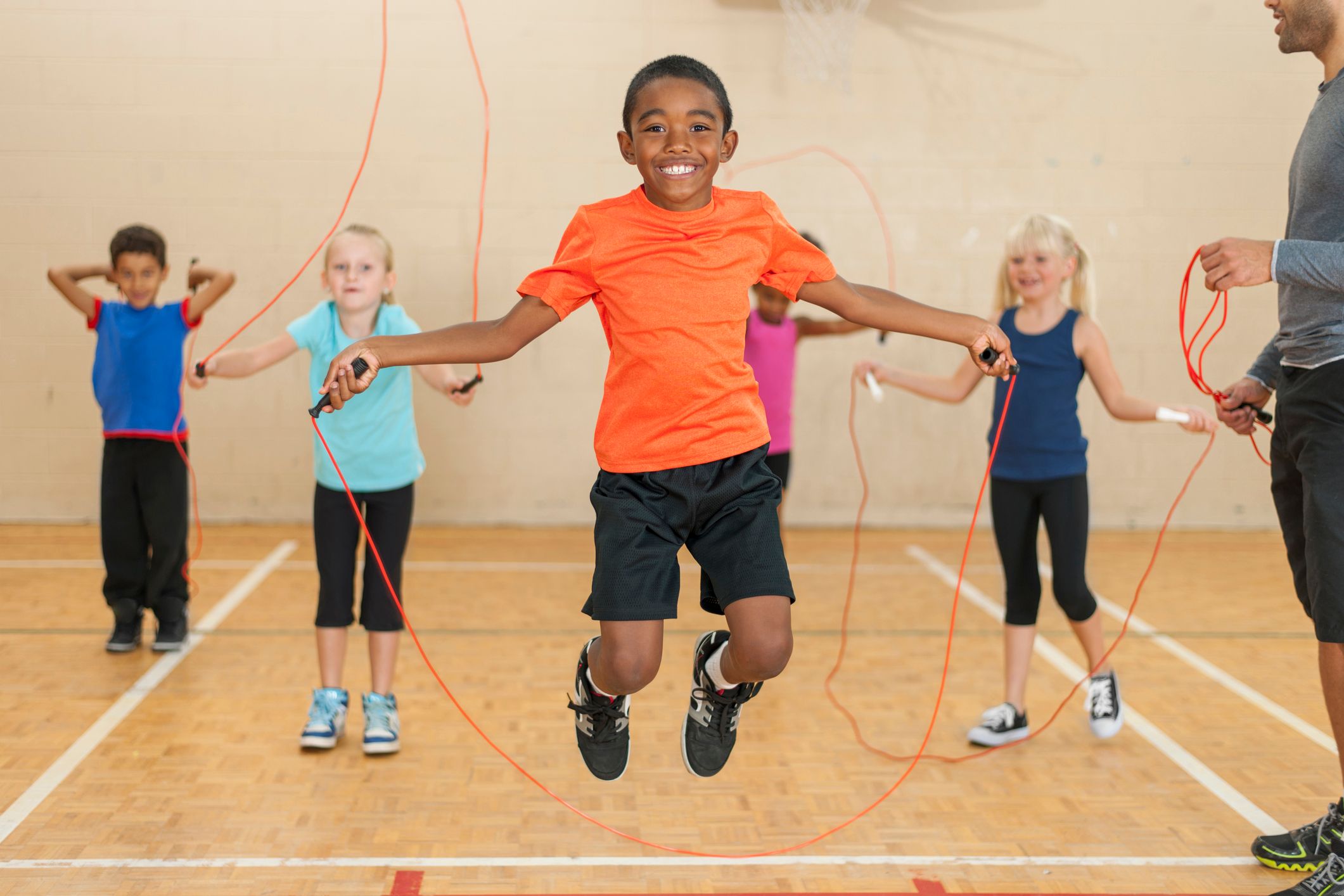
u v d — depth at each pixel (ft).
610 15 22.70
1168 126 23.45
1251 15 23.25
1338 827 8.75
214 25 22.07
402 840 9.20
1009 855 9.13
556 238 22.95
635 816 9.77
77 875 8.45
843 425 23.88
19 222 21.97
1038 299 11.70
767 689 13.43
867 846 9.27
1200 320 23.81
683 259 6.75
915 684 13.70
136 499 13.99
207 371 11.29
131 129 22.06
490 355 6.88
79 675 13.24
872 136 23.30
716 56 22.90
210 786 10.16
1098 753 11.41
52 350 22.24
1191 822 9.78
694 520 7.00
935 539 23.07
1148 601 18.10
